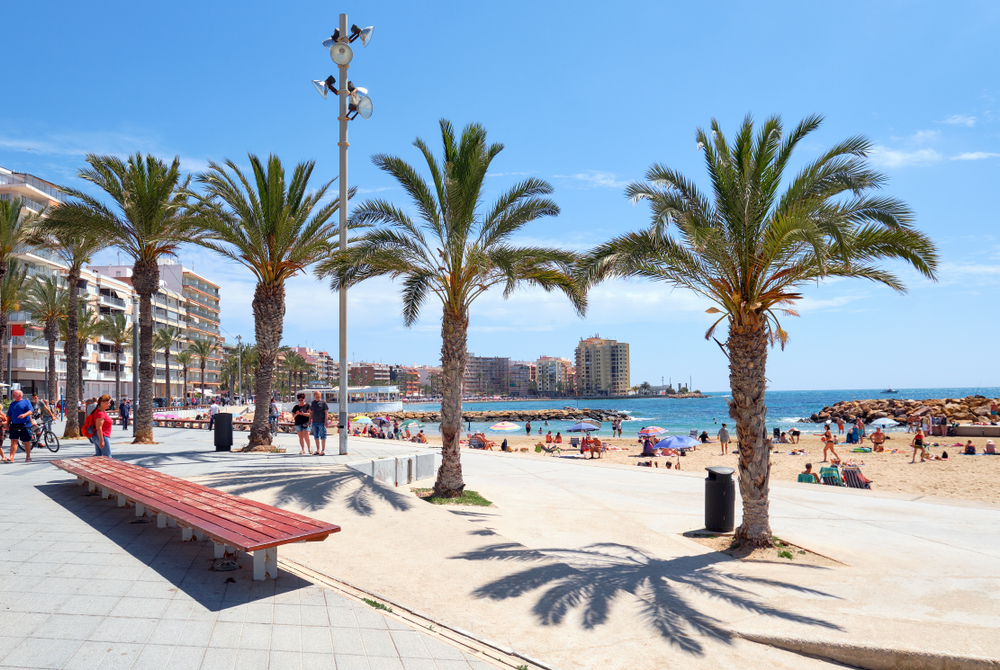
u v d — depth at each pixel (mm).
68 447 18391
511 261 11734
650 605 5855
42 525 7195
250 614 4656
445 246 12750
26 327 56625
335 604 5027
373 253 12352
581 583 6215
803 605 6227
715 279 9719
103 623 4297
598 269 9852
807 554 8664
